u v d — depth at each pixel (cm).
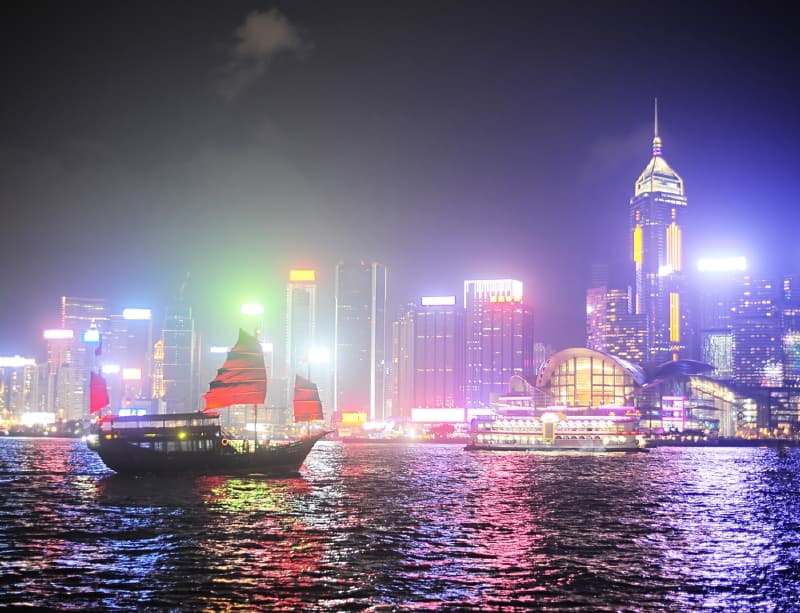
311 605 5366
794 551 7288
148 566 6481
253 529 8462
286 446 15938
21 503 10875
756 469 19812
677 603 5434
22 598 5500
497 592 5694
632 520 9331
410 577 6131
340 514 9706
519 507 10612
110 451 14900
